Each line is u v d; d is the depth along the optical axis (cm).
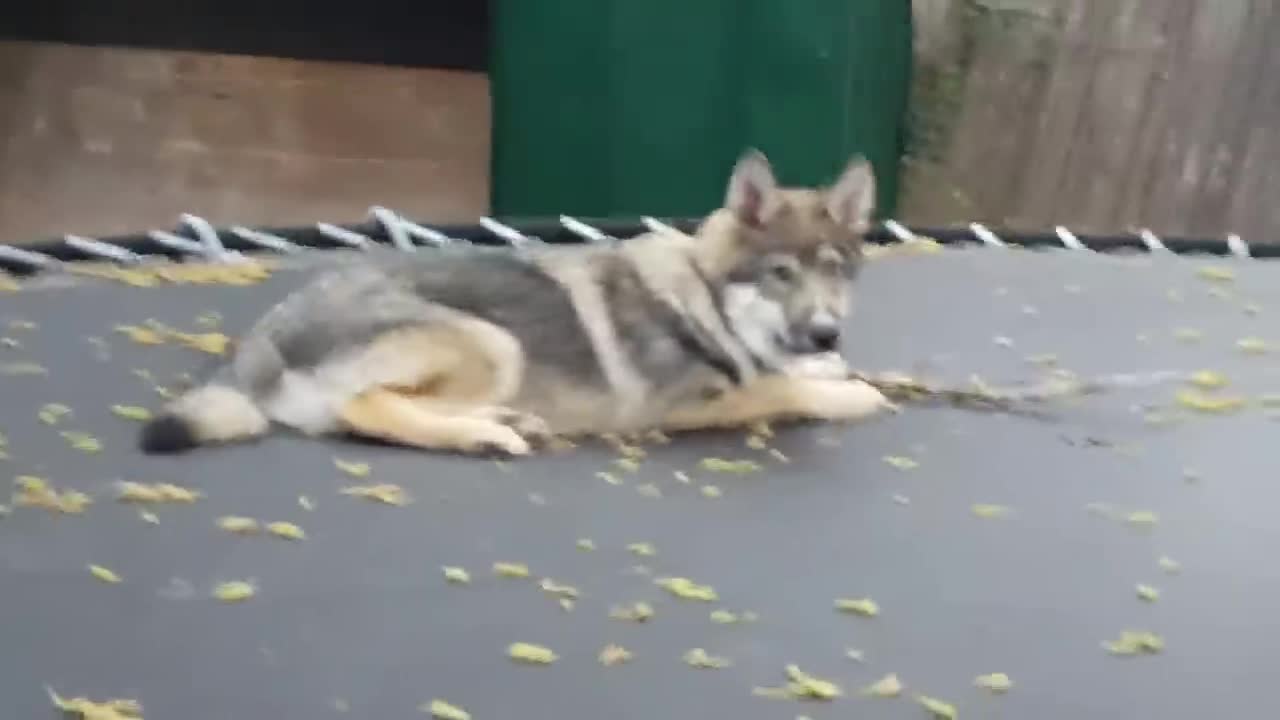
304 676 136
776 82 345
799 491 183
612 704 134
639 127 354
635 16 343
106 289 240
